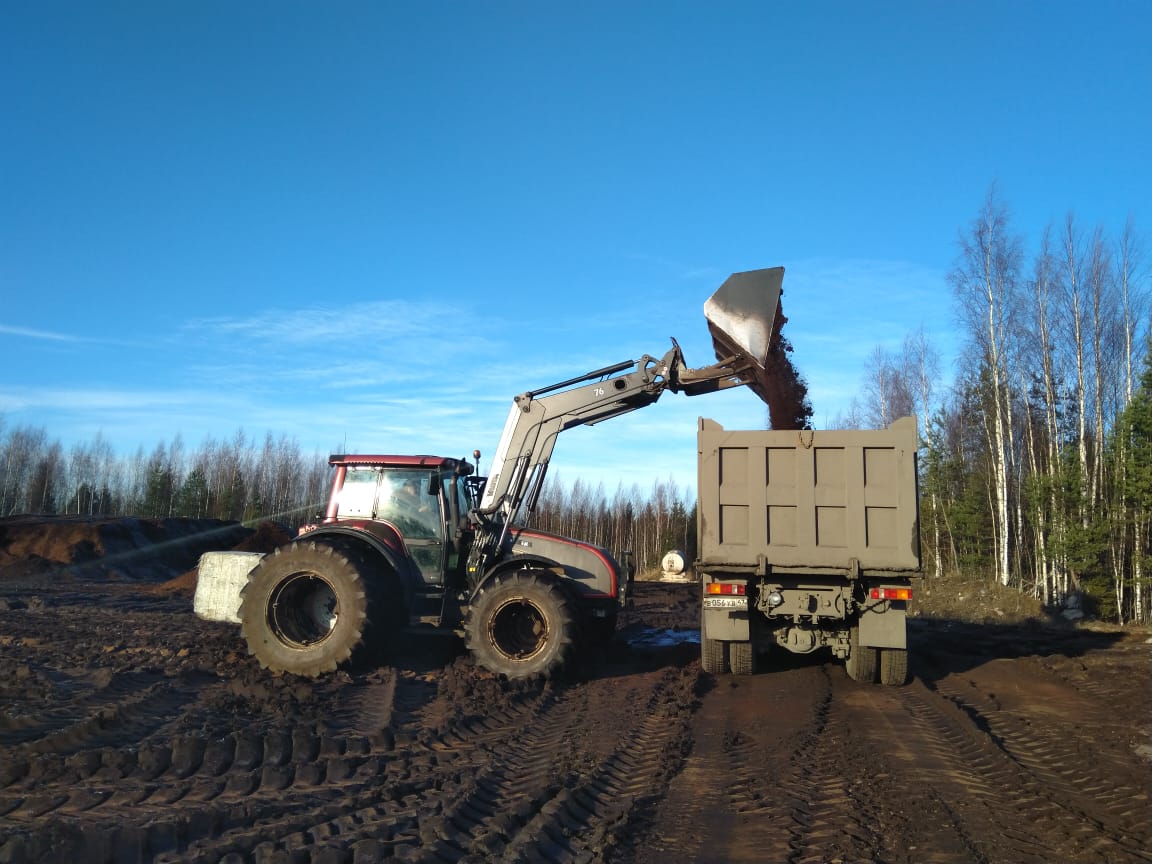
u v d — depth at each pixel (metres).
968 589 22.61
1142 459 21.77
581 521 57.88
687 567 34.59
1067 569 24.28
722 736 6.66
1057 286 26.62
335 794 4.88
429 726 6.71
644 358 9.55
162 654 9.39
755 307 8.95
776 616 9.04
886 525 8.60
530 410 9.67
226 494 53.59
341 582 8.54
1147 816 4.80
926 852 4.23
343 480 9.77
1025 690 8.86
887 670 8.77
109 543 28.67
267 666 8.48
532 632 8.84
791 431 8.84
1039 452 30.09
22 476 54.88
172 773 5.13
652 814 4.81
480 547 9.41
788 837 4.44
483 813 4.67
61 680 7.94
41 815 4.36
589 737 6.55
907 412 34.28
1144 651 12.09
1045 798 5.07
